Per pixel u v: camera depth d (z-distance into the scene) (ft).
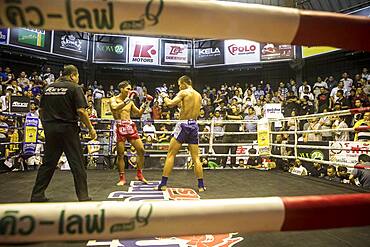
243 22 2.74
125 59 38.83
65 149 8.54
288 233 6.42
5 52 32.50
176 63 39.96
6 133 18.98
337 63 35.17
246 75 42.34
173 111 33.73
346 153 15.57
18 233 2.45
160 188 11.28
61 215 2.53
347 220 2.85
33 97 26.23
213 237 6.04
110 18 2.62
